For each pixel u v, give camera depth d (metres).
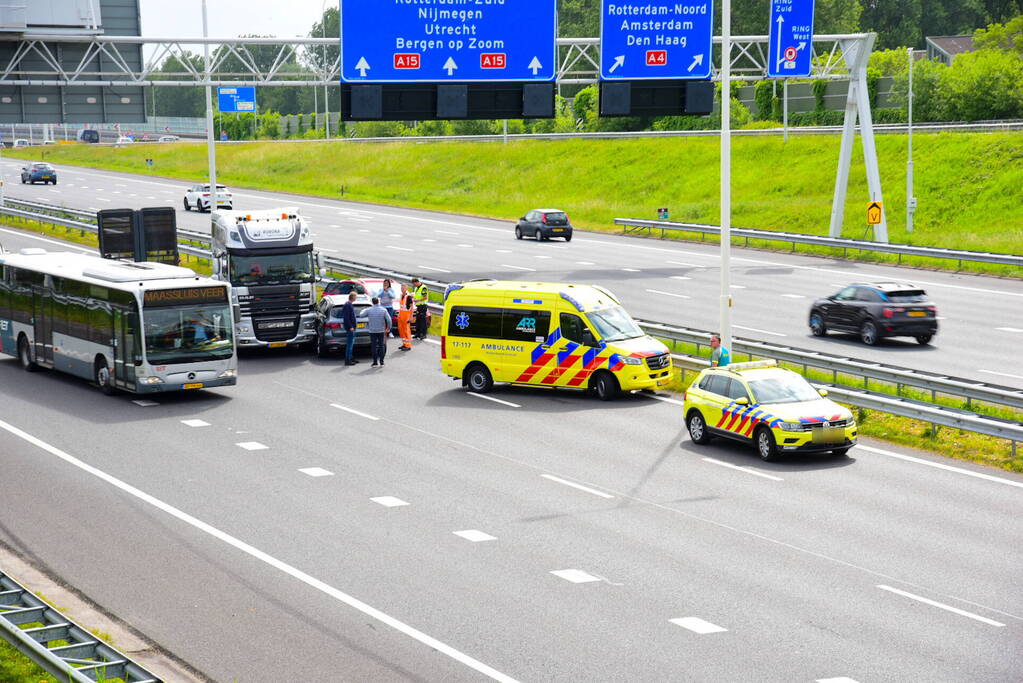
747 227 67.00
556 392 28.97
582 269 50.25
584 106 108.25
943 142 68.88
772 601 14.73
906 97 79.62
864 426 24.69
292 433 24.59
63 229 62.34
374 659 13.02
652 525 18.09
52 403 27.86
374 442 23.75
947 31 149.38
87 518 18.64
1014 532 17.64
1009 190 61.38
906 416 23.80
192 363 27.66
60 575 16.03
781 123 90.62
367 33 40.75
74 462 22.20
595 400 27.92
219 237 34.66
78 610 14.70
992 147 65.69
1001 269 48.53
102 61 45.22
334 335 33.34
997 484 20.47
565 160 90.50
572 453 22.77
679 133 87.38
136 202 80.25
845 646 13.23
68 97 46.00
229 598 15.06
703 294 43.38
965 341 34.28
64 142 153.38
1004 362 31.00
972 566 16.06
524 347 28.44
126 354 27.72
